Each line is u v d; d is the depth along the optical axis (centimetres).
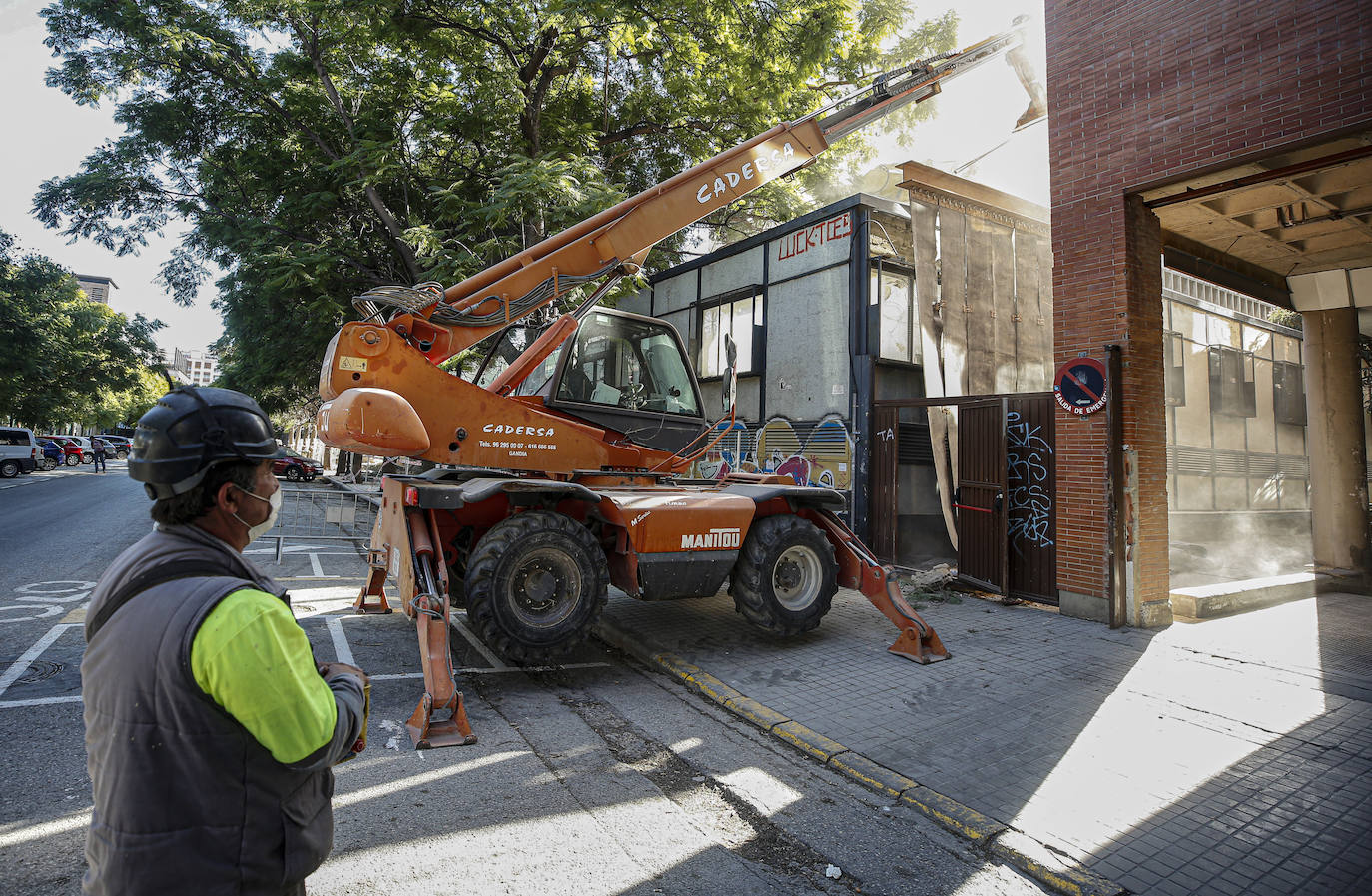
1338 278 958
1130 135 675
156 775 118
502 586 495
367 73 1548
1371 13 530
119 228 1545
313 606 725
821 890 272
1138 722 437
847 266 1091
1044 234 1135
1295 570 967
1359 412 948
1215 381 1237
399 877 265
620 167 1731
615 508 546
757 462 1257
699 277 1434
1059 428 722
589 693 497
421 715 398
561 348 633
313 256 1327
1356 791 352
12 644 537
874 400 1043
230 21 1475
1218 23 613
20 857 267
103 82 1430
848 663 555
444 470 587
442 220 1254
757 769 379
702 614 721
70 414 4438
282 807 129
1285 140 571
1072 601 708
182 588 124
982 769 372
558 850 290
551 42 1367
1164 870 285
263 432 142
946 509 956
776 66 1479
